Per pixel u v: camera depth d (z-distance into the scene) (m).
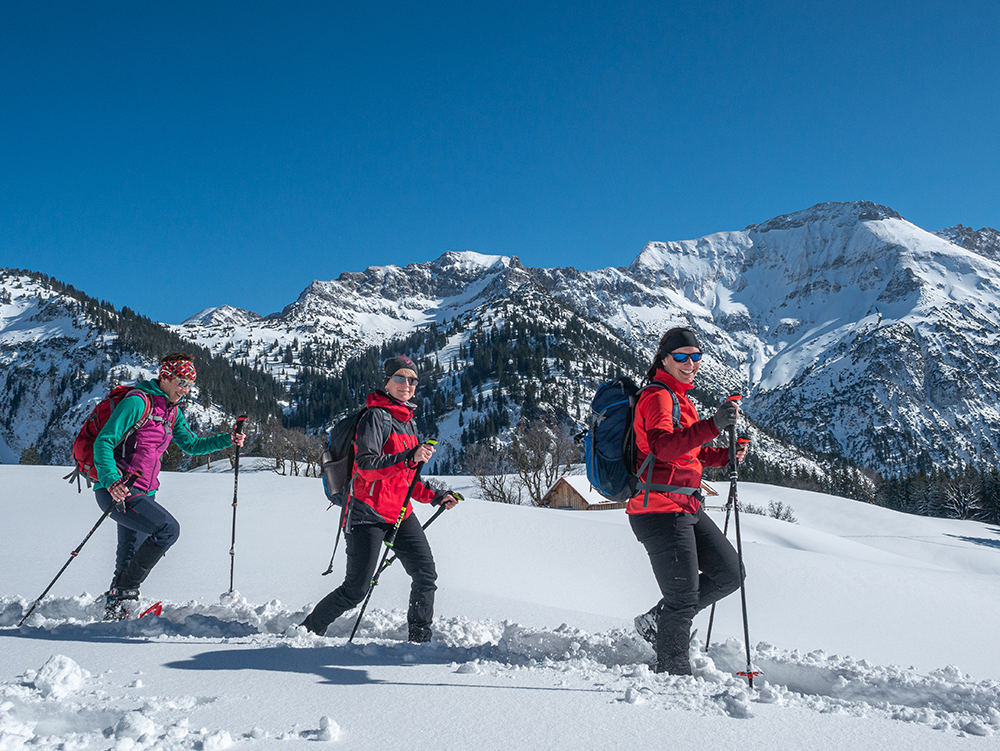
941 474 110.06
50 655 3.22
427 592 4.08
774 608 13.91
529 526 16.78
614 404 3.57
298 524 12.22
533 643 4.22
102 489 4.38
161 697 2.59
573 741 2.28
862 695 3.33
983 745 2.38
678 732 2.40
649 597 13.48
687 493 3.46
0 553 8.23
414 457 3.67
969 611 14.55
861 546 39.03
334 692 2.74
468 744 2.23
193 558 8.31
